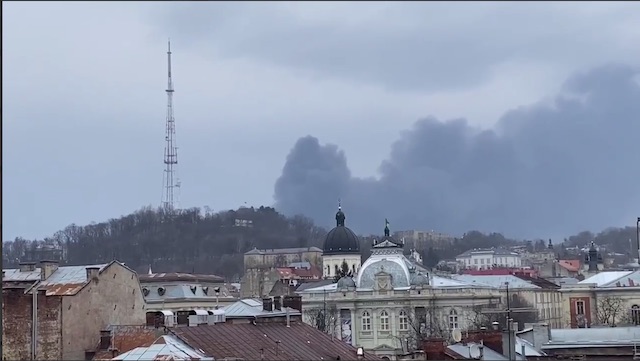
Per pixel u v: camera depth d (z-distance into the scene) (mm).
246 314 146000
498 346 135125
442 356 131000
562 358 138375
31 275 159250
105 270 148125
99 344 135000
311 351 131625
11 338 128750
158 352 112000
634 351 150750
